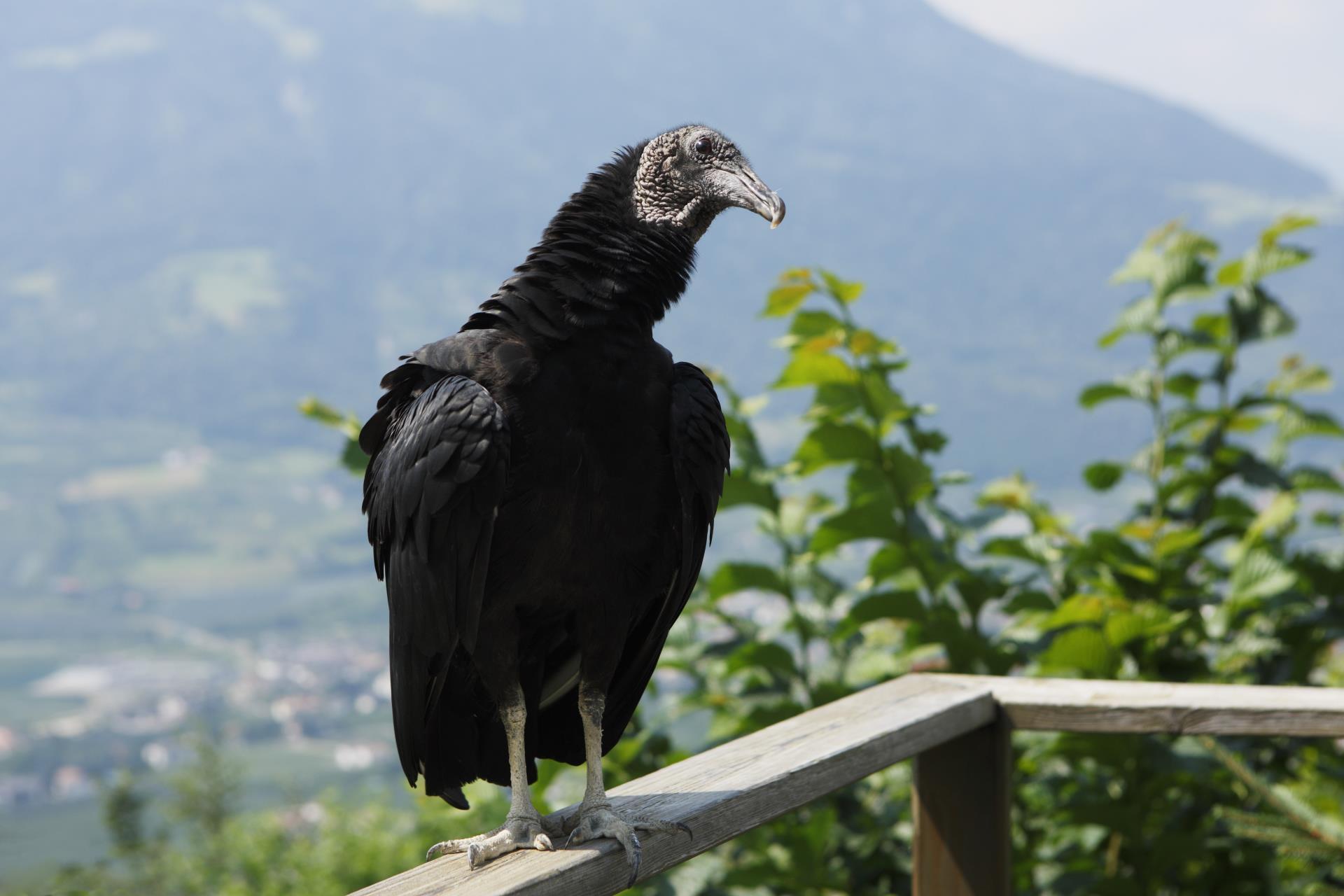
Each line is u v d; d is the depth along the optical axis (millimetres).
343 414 4105
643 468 2303
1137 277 4875
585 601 2365
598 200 2389
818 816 3832
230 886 10203
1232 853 4207
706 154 2443
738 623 4363
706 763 2447
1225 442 4863
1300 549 4371
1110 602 4102
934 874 2846
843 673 4289
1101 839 4090
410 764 2432
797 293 4203
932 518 4371
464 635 2223
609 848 2098
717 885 3891
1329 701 2609
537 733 2666
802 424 4215
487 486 2168
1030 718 2795
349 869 10031
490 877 1980
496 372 2238
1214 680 4285
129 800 11070
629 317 2311
